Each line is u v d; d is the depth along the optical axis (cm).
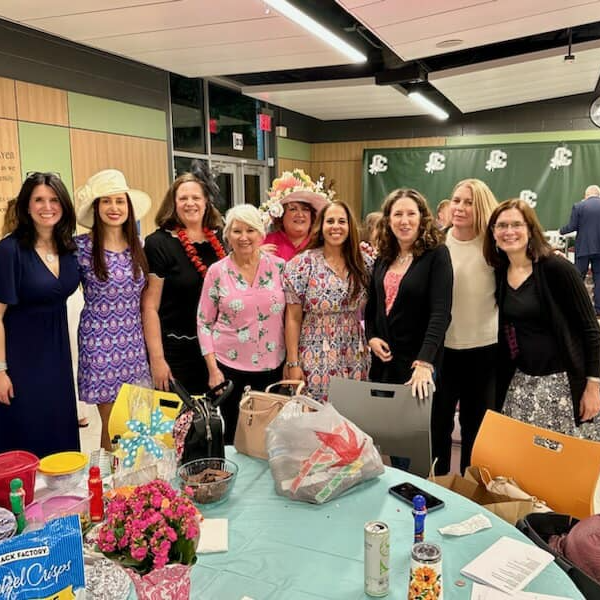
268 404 197
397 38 463
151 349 289
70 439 271
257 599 121
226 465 171
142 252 279
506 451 194
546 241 241
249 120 781
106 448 281
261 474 182
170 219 297
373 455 174
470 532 145
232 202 754
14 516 130
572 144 813
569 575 137
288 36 441
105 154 509
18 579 102
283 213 341
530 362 241
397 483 173
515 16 417
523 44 589
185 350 295
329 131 957
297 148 915
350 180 955
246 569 132
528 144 835
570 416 235
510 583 125
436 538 143
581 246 662
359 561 135
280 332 274
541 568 131
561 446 181
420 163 896
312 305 268
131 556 103
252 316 266
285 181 344
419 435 214
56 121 461
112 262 268
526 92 753
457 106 813
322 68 670
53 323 259
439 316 247
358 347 275
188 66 541
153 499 109
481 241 272
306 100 769
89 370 270
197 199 293
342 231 261
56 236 255
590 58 589
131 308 275
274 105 830
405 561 134
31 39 436
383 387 218
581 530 155
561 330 231
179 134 634
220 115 712
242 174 773
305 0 452
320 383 268
